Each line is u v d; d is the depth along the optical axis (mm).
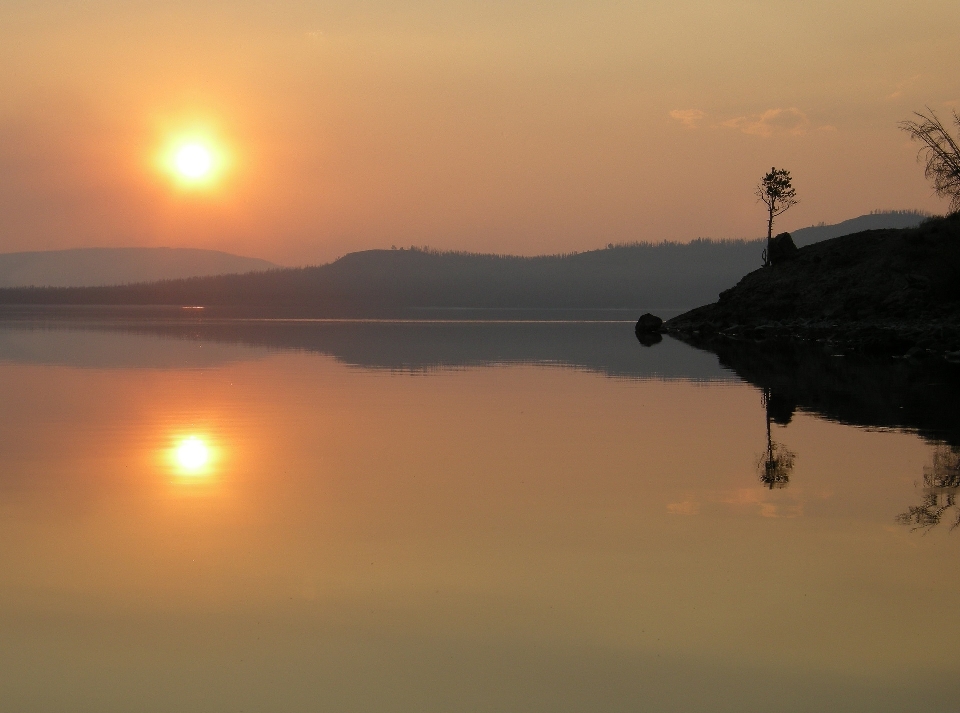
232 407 26312
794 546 11906
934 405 26375
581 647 8836
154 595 10102
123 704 7809
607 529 12703
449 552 11648
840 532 12570
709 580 10617
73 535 12414
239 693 7988
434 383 33688
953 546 11938
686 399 28250
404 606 9797
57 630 9195
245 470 16891
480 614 9594
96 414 24750
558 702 7852
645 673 8344
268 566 11086
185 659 8586
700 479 16000
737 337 73000
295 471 16781
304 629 9211
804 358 46500
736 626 9320
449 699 7898
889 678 8266
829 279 82125
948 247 65438
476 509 13852
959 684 8156
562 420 23516
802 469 16906
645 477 16219
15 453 18703
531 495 14781
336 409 25797
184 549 11766
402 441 20188
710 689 8078
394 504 14164
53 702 7840
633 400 28016
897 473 16516
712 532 12562
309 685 8125
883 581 10594
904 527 12836
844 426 22375
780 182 101000
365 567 11055
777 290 85500
